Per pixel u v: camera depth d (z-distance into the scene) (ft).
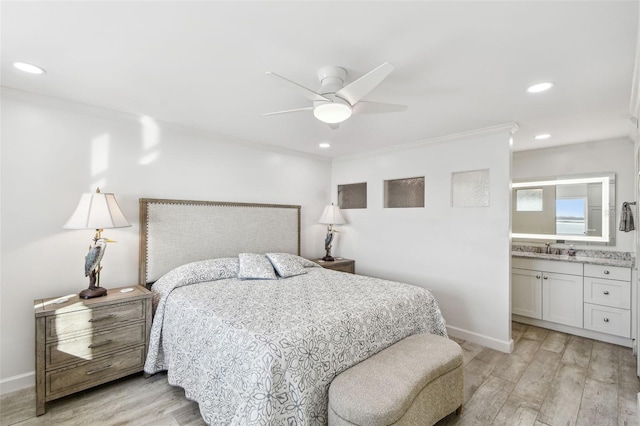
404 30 5.01
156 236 9.80
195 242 10.69
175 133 10.50
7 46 5.59
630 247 11.48
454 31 5.03
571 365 9.14
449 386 6.38
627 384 8.06
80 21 4.85
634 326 10.16
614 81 6.77
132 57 5.98
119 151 9.30
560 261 11.68
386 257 13.43
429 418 5.85
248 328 5.72
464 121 9.65
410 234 12.63
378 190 13.79
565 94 7.52
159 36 5.26
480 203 10.90
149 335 8.22
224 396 5.65
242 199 12.35
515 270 12.83
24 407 6.90
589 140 11.86
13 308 7.63
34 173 7.91
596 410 6.99
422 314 8.14
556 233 13.05
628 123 9.66
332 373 5.66
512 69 6.30
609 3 4.31
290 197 14.10
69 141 8.42
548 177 13.23
